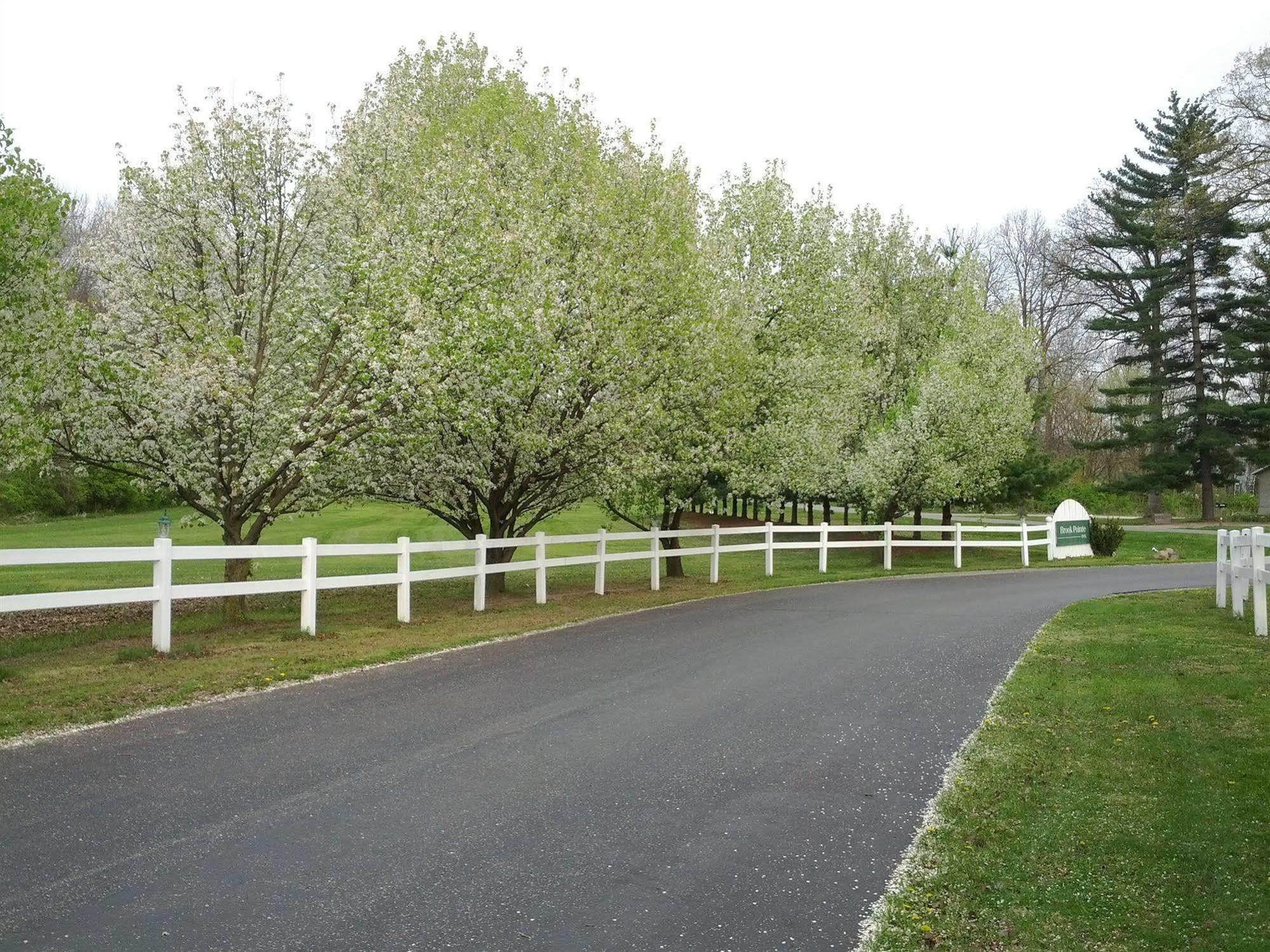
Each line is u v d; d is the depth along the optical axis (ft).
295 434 45.65
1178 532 120.88
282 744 23.24
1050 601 54.65
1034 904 14.62
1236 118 61.93
